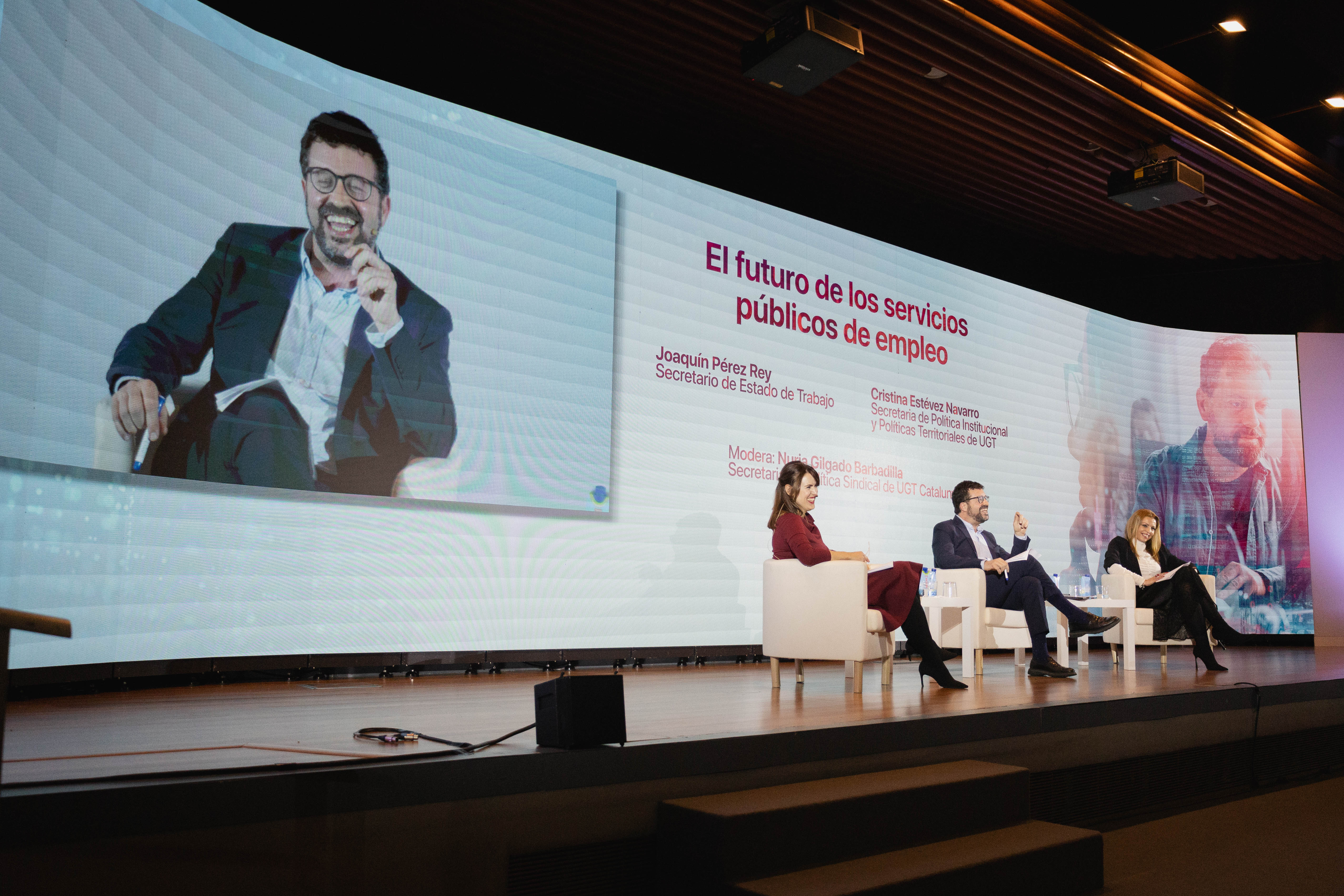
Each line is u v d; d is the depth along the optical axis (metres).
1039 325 8.12
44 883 1.45
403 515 4.54
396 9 4.98
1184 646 7.81
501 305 4.99
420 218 4.73
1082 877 2.55
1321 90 6.67
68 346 3.44
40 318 3.35
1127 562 5.63
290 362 4.20
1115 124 6.15
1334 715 4.62
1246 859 2.90
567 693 2.10
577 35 5.20
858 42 4.76
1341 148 7.48
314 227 4.33
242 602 3.99
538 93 5.87
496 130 5.10
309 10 5.05
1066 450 8.16
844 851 2.27
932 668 4.09
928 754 2.83
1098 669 5.36
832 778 2.56
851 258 6.85
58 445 3.39
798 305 6.49
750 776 2.40
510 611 4.88
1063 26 5.50
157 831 1.56
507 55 5.43
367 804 1.78
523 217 5.14
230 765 1.77
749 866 2.08
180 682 3.88
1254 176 6.86
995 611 4.78
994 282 7.82
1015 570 4.89
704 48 5.29
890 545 6.82
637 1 4.87
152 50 3.79
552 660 5.02
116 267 3.62
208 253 3.95
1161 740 3.69
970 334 7.59
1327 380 8.83
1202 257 8.71
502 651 4.82
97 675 3.50
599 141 6.34
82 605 3.46
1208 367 8.96
